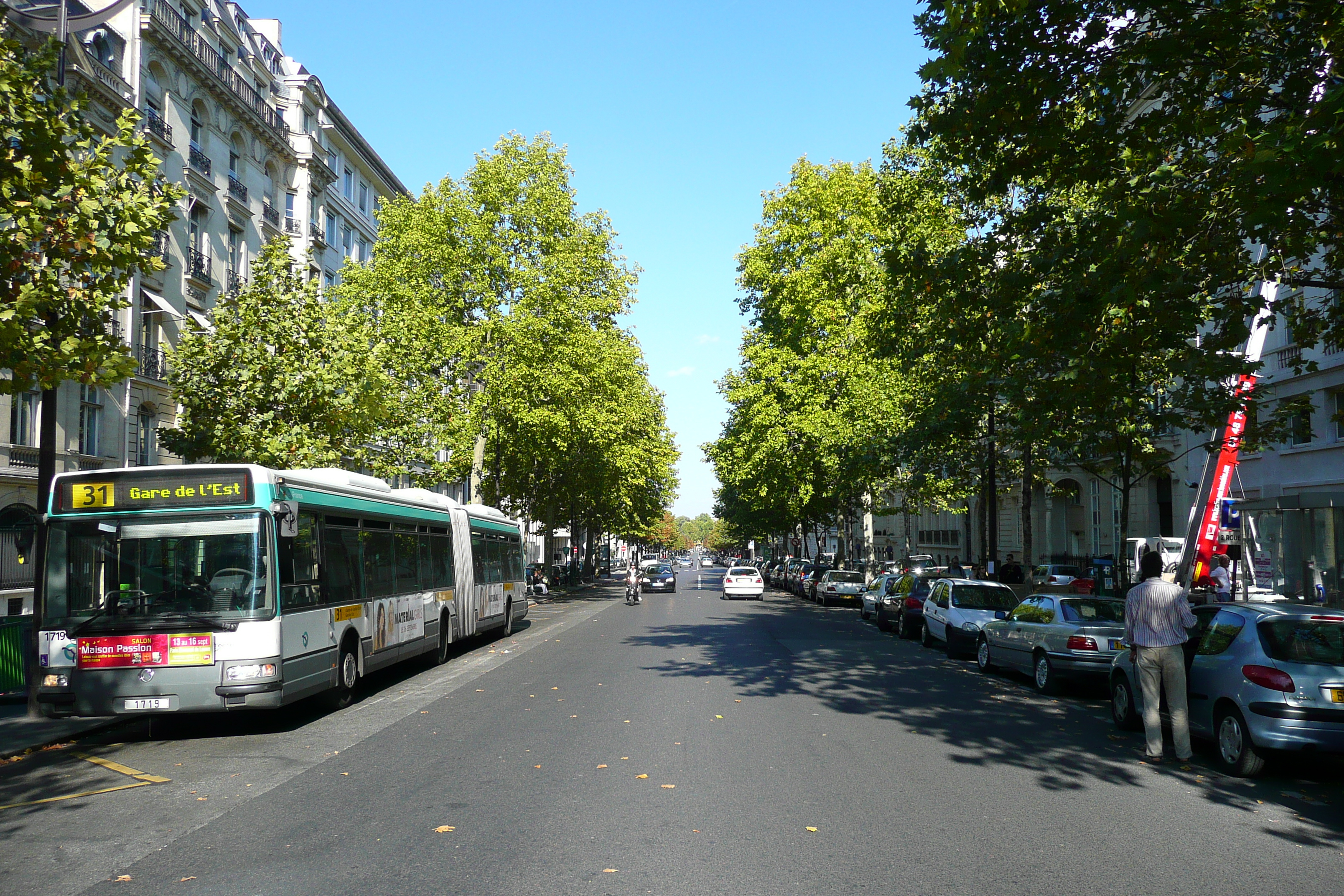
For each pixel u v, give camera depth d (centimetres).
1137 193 1016
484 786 792
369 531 1493
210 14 3497
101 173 1089
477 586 2156
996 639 1616
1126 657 1084
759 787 782
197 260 3278
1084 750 968
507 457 4666
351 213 4784
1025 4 875
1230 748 871
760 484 4206
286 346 2097
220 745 1044
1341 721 810
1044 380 1227
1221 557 2134
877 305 3356
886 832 657
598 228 4184
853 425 3369
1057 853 614
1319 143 725
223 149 3516
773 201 4019
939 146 1095
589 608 3866
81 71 2525
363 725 1142
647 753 920
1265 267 1117
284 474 1194
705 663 1738
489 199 3919
